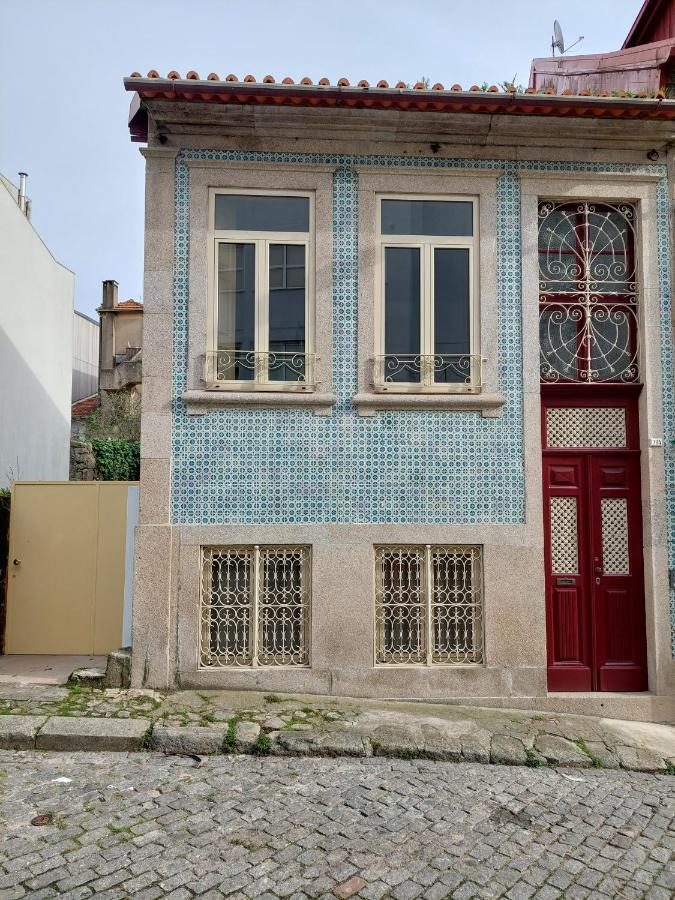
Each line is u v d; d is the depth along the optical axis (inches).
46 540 275.4
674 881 129.8
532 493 231.1
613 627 233.8
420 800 159.9
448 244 237.8
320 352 231.1
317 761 180.9
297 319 234.5
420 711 212.8
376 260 235.3
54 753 181.9
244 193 233.6
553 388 238.7
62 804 152.1
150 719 194.9
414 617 228.8
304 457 228.8
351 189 235.5
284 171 233.0
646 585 232.8
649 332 238.4
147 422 227.1
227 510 226.4
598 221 245.3
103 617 272.5
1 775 167.0
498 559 228.5
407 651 228.1
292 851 134.9
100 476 562.9
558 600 234.2
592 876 130.3
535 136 236.7
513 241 238.1
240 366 232.5
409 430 231.3
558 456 238.7
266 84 216.1
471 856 135.7
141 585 222.8
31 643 271.0
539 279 241.9
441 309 237.1
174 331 229.9
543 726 207.6
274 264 235.1
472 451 232.1
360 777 171.5
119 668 222.8
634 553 236.4
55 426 488.1
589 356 240.2
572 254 244.8
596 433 241.8
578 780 176.2
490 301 235.8
